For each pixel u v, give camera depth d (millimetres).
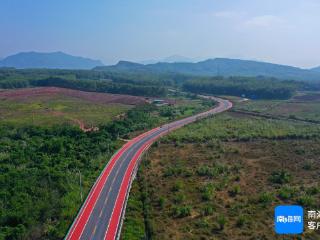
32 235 71438
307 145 138500
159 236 69562
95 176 103188
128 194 89188
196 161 119125
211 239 68938
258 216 78750
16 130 153250
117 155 125062
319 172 108438
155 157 123812
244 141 146250
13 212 78188
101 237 69875
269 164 116438
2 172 103875
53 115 194000
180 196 87938
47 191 89812
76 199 87500
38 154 120562
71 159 115938
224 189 95375
